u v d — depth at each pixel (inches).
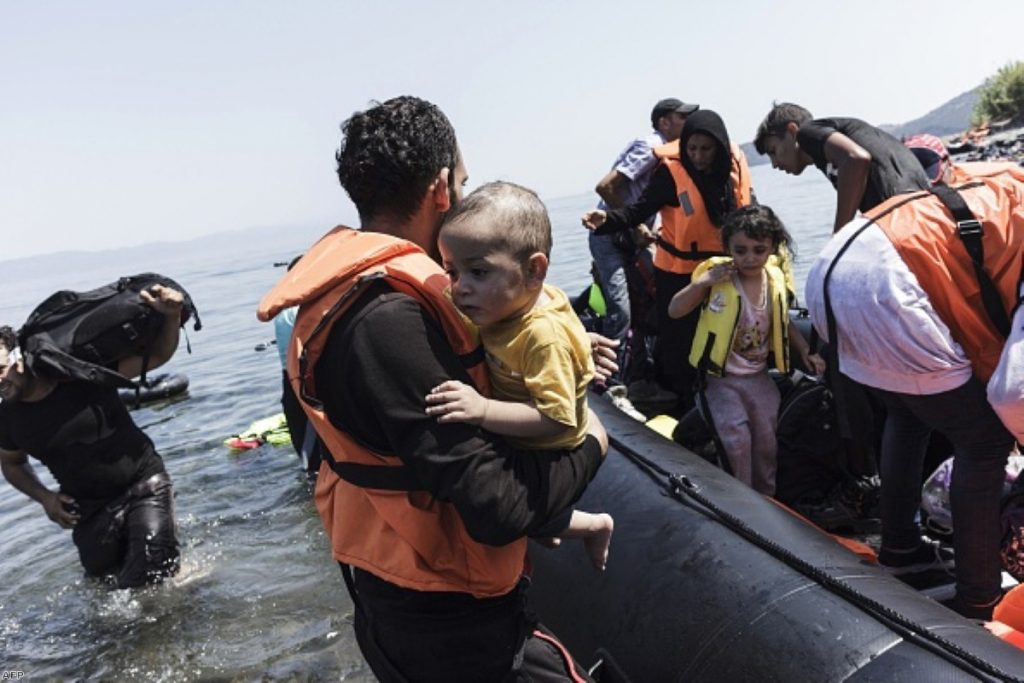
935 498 137.2
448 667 70.6
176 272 2071.9
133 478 184.1
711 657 89.1
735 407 152.0
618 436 135.6
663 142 214.1
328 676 139.9
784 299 150.6
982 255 103.4
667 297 189.3
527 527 64.6
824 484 155.2
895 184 130.3
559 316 68.2
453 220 65.3
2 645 161.8
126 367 183.6
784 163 156.3
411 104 72.5
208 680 143.2
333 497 75.1
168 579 179.2
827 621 84.0
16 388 171.2
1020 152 868.6
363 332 64.0
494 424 63.3
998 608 103.9
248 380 397.4
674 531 104.6
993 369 106.5
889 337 106.9
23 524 233.8
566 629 110.1
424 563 67.7
